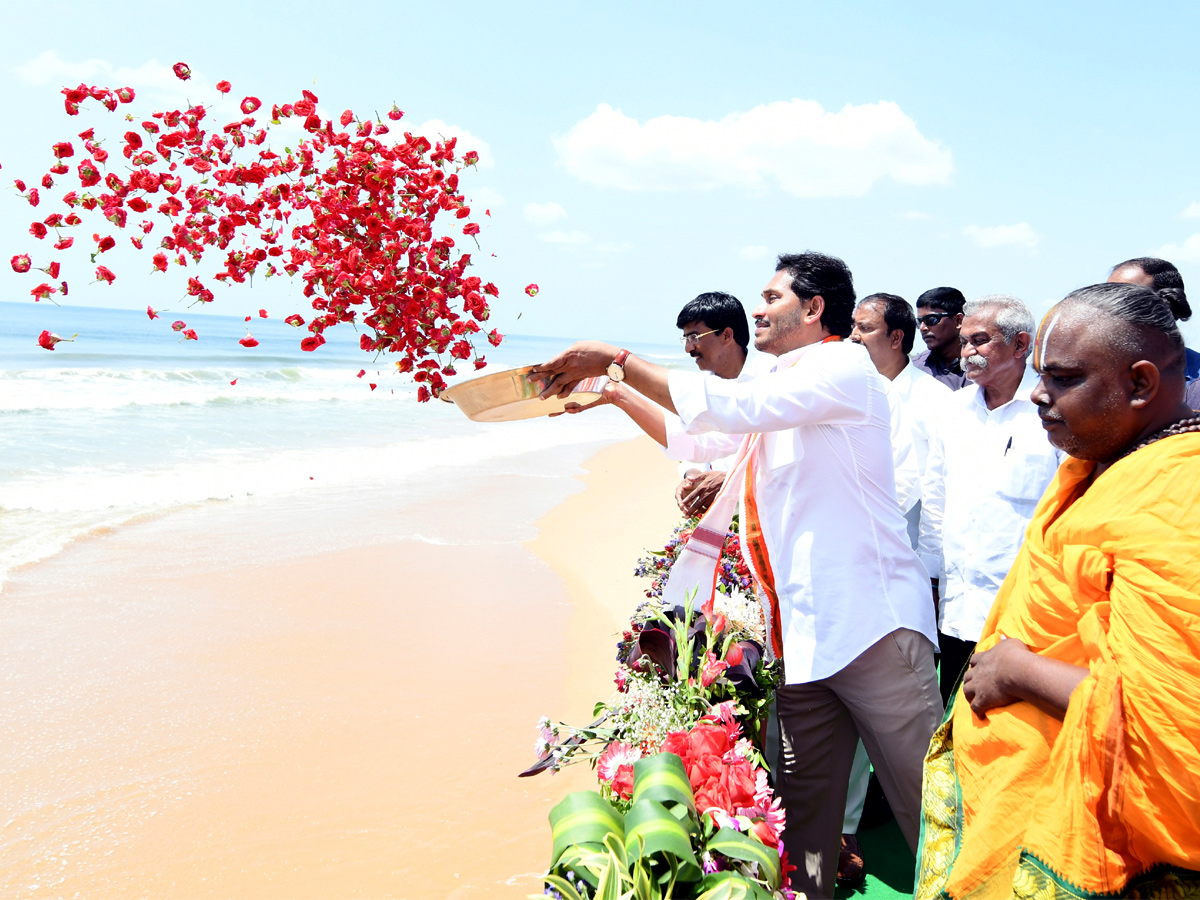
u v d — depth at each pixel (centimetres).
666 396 241
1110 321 156
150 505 959
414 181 266
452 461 1387
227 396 2092
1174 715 138
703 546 283
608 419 2431
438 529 913
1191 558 138
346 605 670
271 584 710
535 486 1194
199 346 4981
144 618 625
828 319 276
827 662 250
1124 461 154
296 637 602
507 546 855
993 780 173
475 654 582
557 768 224
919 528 405
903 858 340
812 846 271
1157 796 141
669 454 275
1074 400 160
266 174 266
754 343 288
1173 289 305
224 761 436
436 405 2328
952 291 459
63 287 267
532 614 663
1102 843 149
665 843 156
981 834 173
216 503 992
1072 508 164
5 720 466
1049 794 160
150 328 6994
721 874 162
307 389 2580
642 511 1041
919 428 396
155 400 1878
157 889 337
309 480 1148
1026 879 161
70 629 598
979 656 182
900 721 252
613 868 157
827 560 253
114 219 268
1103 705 147
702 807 184
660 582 333
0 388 1916
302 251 261
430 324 263
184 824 381
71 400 1753
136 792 405
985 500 342
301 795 407
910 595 257
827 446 256
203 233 268
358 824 385
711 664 225
